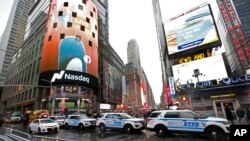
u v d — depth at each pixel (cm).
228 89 1870
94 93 4925
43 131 1599
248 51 4697
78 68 4266
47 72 4069
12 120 3588
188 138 1116
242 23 8169
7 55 12925
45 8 6706
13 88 7525
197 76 2241
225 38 8219
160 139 1120
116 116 1562
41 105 4178
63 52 4234
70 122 1994
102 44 7412
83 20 4947
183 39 2494
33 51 6209
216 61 2166
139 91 15900
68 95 3950
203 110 1977
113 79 7988
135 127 1408
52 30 4534
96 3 8269
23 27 14750
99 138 1259
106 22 9419
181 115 1171
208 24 2347
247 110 1524
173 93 2352
